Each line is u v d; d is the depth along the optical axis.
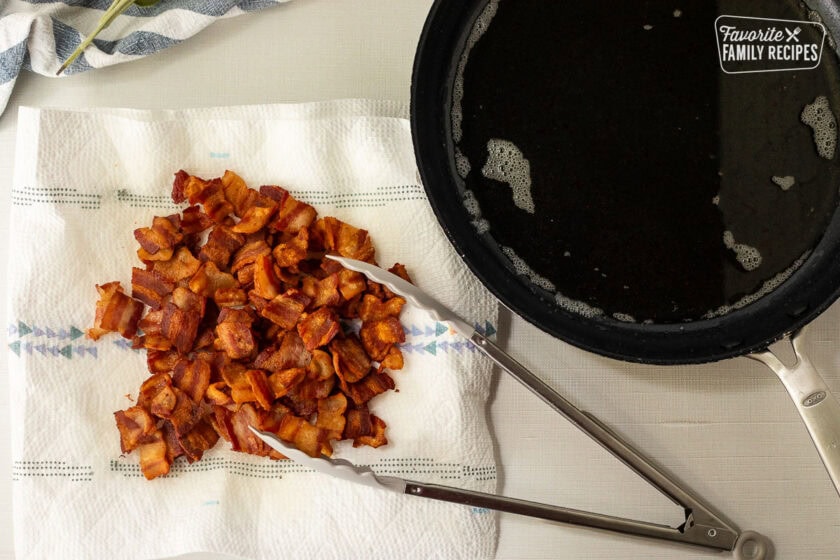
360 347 0.68
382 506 0.69
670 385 0.70
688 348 0.64
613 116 0.65
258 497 0.69
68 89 0.72
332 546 0.69
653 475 0.66
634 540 0.70
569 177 0.65
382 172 0.69
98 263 0.69
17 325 0.68
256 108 0.70
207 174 0.70
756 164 0.64
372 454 0.69
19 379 0.68
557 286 0.65
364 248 0.68
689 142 0.65
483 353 0.69
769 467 0.70
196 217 0.69
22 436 0.68
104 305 0.68
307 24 0.72
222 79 0.72
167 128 0.69
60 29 0.71
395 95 0.72
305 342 0.67
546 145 0.65
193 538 0.68
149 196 0.70
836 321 0.70
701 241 0.65
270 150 0.70
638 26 0.64
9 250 0.71
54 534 0.68
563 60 0.65
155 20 0.71
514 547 0.70
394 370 0.69
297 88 0.72
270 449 0.67
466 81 0.65
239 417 0.68
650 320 0.64
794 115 0.64
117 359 0.69
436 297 0.69
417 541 0.69
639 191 0.65
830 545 0.70
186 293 0.68
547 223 0.65
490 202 0.65
